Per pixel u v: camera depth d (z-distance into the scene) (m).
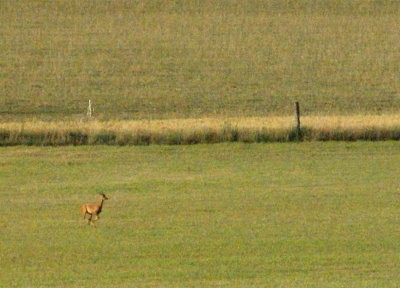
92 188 93.62
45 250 67.75
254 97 195.12
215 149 116.38
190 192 91.31
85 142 119.38
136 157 111.44
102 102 188.00
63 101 188.00
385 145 119.19
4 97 190.12
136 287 55.88
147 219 78.75
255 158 111.12
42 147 117.44
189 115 171.62
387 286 54.81
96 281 58.25
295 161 109.25
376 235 71.81
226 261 63.72
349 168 104.75
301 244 68.75
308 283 56.19
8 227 75.81
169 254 66.06
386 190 91.69
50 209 83.25
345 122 128.62
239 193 90.56
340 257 64.56
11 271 61.66
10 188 93.94
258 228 74.75
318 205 84.38
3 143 118.50
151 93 198.38
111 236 72.19
